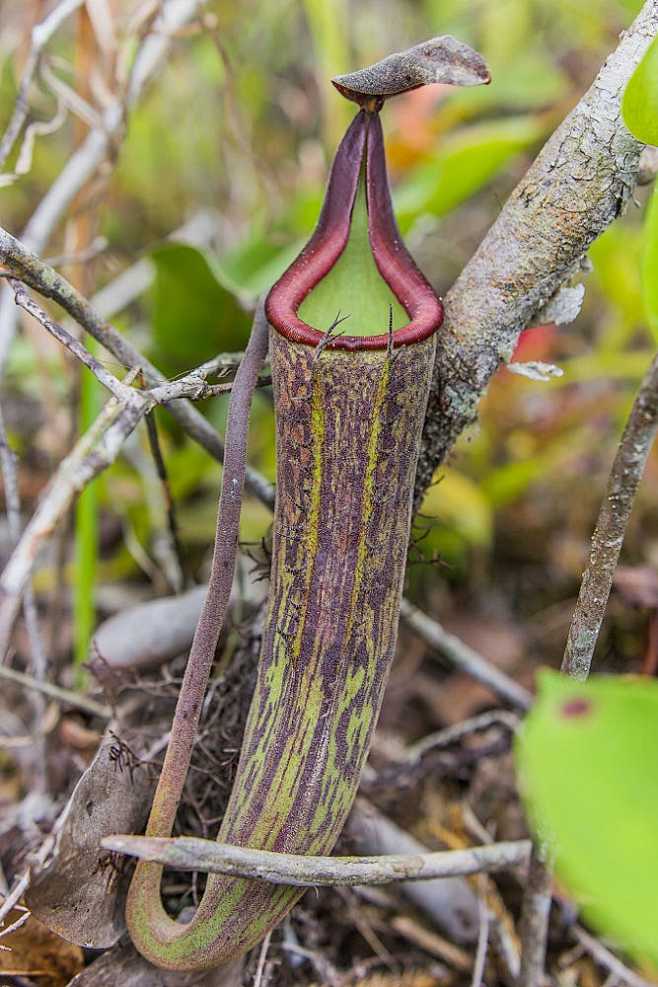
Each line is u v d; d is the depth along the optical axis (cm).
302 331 44
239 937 46
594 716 38
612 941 54
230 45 99
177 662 56
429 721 67
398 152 85
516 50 100
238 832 46
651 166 47
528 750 38
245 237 90
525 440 81
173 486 71
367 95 45
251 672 51
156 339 62
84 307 48
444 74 44
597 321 97
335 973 53
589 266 47
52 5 87
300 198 76
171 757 46
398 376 44
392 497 45
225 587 45
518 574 80
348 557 45
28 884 47
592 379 84
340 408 44
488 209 104
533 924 50
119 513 75
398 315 46
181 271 59
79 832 47
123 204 98
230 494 45
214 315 60
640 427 46
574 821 37
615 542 47
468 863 49
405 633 72
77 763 55
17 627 68
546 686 38
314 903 54
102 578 74
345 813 46
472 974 54
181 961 46
